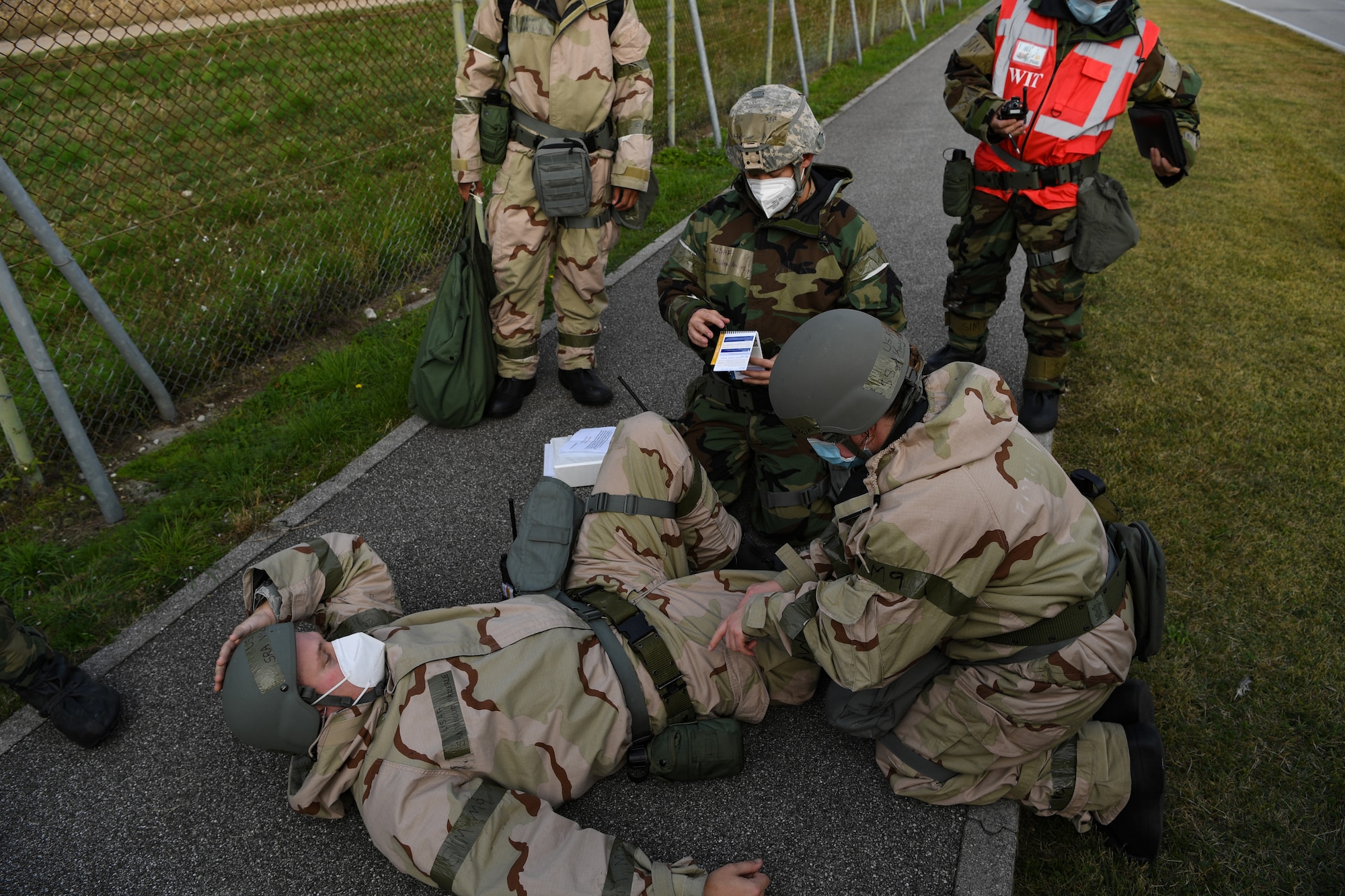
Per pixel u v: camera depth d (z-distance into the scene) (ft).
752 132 8.51
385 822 6.18
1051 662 6.40
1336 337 14.83
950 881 6.79
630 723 7.28
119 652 9.05
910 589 6.07
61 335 14.15
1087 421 12.55
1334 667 8.55
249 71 23.32
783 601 7.20
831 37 39.99
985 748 6.92
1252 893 6.70
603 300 13.05
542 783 6.77
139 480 11.85
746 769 7.78
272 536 10.67
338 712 6.54
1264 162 25.66
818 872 6.88
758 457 10.00
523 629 7.03
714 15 34.94
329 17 19.66
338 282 16.40
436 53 24.26
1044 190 11.25
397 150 21.81
